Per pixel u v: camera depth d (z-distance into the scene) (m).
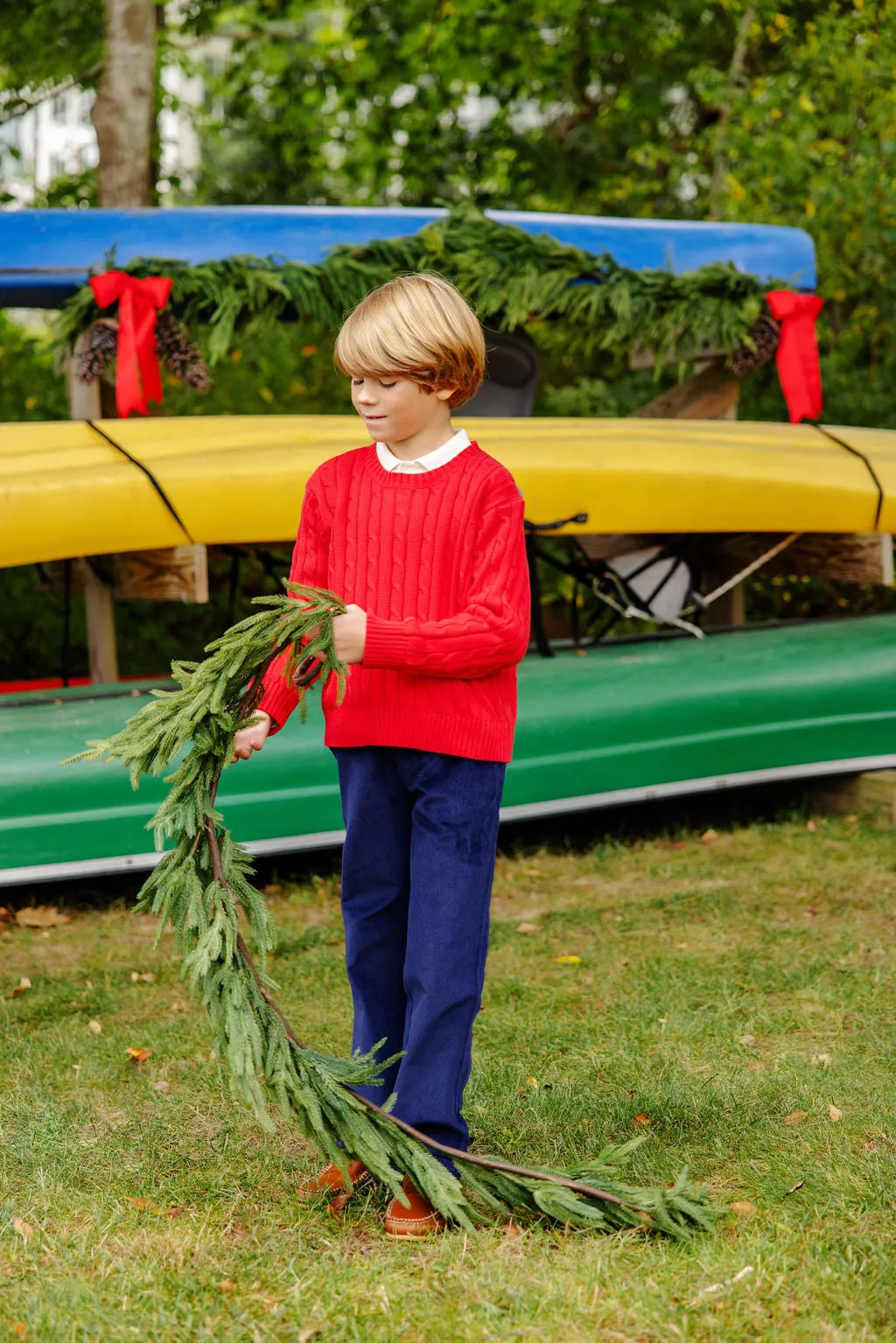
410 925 2.24
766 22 9.91
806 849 4.88
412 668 2.13
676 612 5.54
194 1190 2.44
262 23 10.50
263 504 4.50
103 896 4.49
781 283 5.84
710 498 4.99
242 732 2.27
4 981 3.69
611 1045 3.15
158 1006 3.50
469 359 2.20
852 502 5.20
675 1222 2.22
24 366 7.58
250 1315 2.01
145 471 4.40
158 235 5.26
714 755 5.02
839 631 5.55
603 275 5.68
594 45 10.18
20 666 7.13
